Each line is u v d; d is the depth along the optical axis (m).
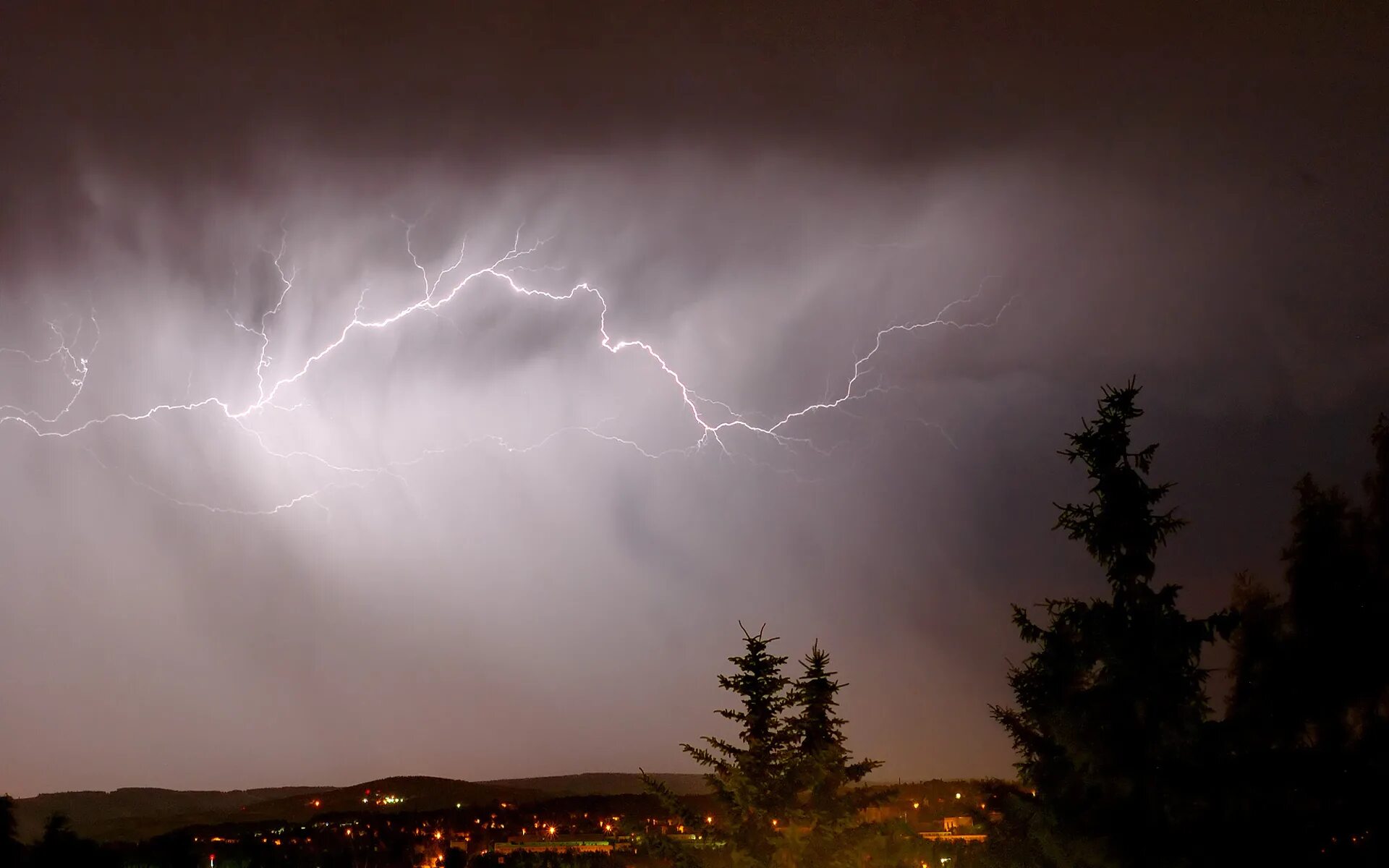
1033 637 15.00
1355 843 11.44
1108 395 13.12
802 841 14.01
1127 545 12.64
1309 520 13.26
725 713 14.98
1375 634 12.32
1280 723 12.84
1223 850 11.40
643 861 14.75
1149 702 11.90
